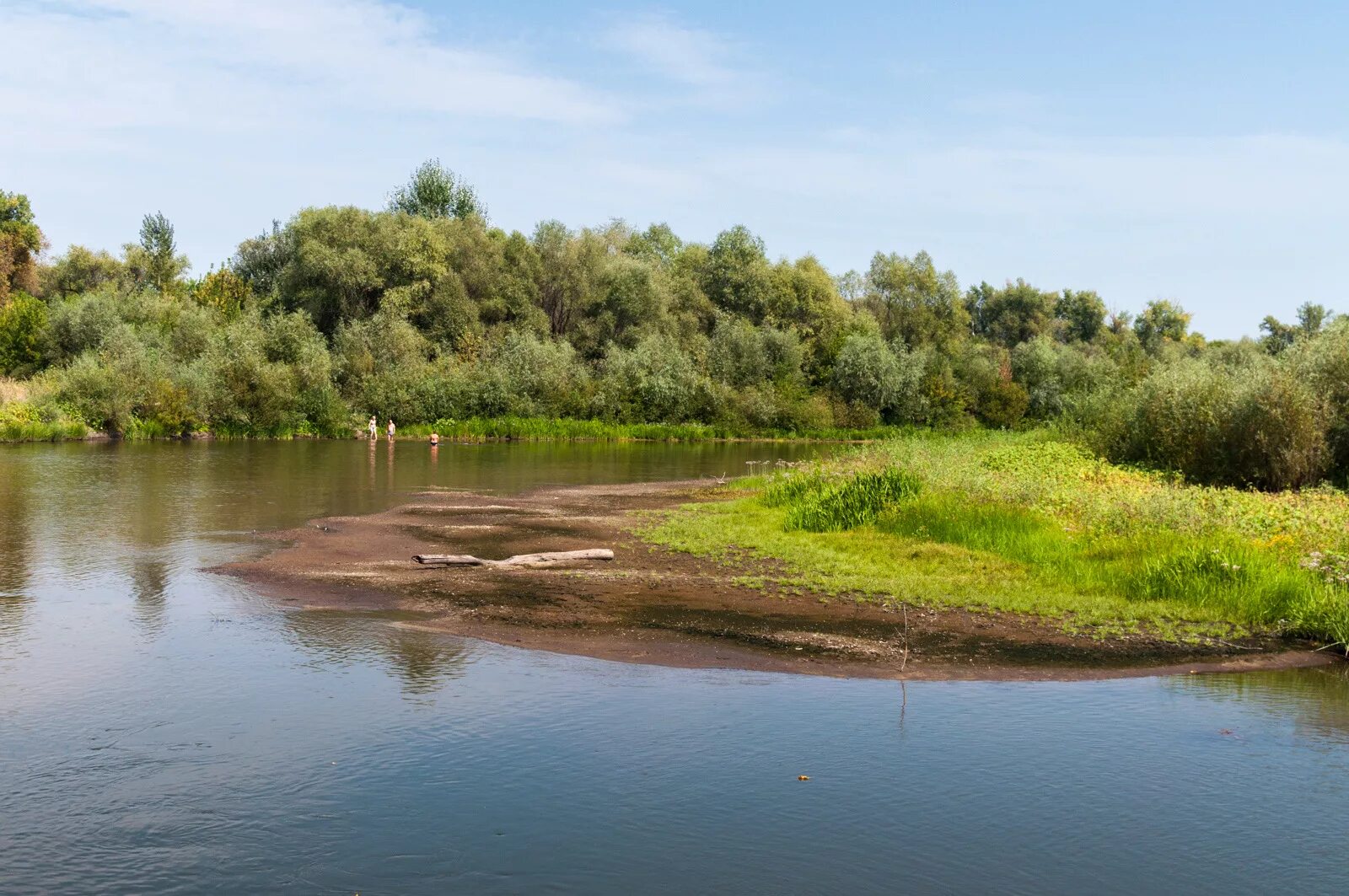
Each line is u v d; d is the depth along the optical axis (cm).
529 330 6253
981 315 10781
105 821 623
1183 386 2866
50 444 3881
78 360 4669
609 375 5891
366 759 727
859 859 597
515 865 579
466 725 802
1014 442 3875
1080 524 1711
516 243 6956
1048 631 1151
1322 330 2764
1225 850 620
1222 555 1348
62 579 1319
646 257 8538
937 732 817
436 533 1828
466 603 1234
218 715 812
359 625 1111
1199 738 812
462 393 5344
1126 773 738
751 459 4103
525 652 1020
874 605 1262
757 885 563
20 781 678
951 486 1950
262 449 3928
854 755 761
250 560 1486
